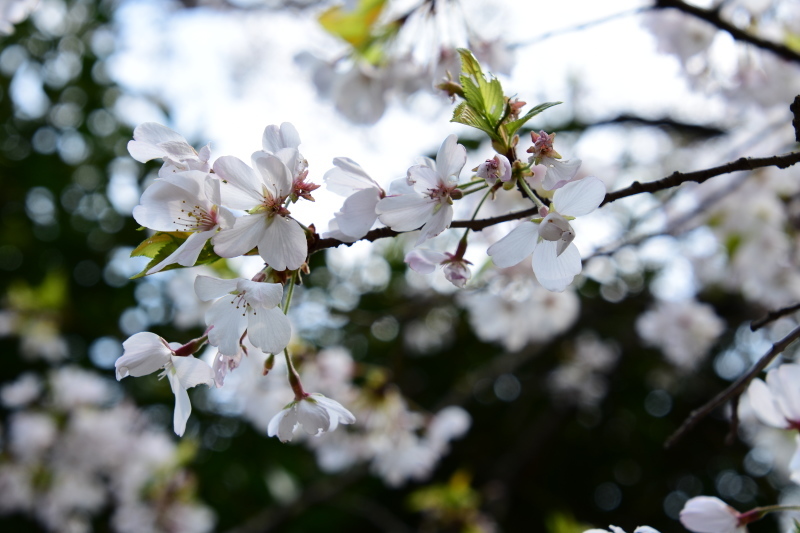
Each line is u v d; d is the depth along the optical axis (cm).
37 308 584
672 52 292
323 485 522
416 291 624
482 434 881
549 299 363
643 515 905
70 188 784
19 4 262
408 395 808
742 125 415
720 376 868
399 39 254
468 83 129
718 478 920
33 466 492
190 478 484
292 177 124
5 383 717
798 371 170
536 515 890
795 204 404
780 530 823
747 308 565
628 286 750
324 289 713
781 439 451
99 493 508
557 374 803
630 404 918
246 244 122
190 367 130
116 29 761
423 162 136
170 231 125
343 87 263
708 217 409
